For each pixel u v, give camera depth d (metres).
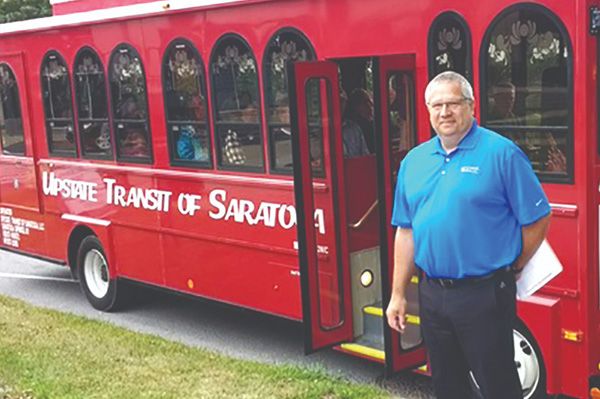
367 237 6.20
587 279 4.82
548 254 4.09
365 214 6.15
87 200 8.74
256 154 6.67
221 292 7.27
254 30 6.52
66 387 5.86
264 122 6.53
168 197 7.66
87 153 8.62
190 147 7.33
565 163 4.83
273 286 6.73
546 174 4.92
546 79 4.86
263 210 6.68
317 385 5.72
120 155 8.19
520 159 3.98
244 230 6.89
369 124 6.48
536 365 5.16
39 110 9.19
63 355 6.64
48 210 9.34
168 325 8.21
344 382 5.92
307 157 5.67
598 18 4.67
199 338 7.71
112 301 8.71
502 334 4.11
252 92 6.61
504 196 3.99
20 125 9.55
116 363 6.41
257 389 5.69
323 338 5.89
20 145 9.62
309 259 5.74
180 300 9.19
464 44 5.22
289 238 6.49
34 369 6.30
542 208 3.99
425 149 4.16
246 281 6.99
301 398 5.51
